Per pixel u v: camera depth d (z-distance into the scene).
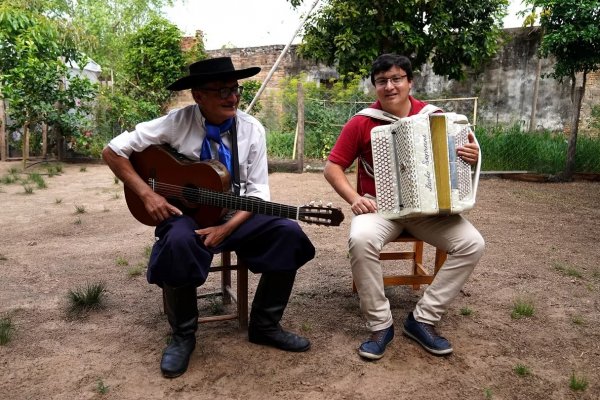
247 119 2.94
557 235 5.39
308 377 2.59
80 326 3.18
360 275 2.79
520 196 7.68
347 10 9.63
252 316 2.87
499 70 12.73
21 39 10.42
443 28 9.57
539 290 3.79
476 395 2.45
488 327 3.16
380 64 2.95
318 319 3.28
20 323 3.21
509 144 9.88
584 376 2.62
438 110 3.01
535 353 2.85
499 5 10.02
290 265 2.70
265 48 14.39
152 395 2.43
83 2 19.45
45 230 5.55
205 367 2.67
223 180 2.69
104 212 6.47
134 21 20.80
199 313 3.39
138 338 3.01
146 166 2.87
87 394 2.43
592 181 8.97
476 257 2.82
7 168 10.25
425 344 2.85
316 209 2.68
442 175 2.68
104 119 12.16
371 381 2.55
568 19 9.25
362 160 3.13
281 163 10.02
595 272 4.18
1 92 10.00
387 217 2.79
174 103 14.82
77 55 12.12
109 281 3.98
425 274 3.63
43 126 11.52
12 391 2.45
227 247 2.78
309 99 10.68
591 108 11.23
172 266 2.47
